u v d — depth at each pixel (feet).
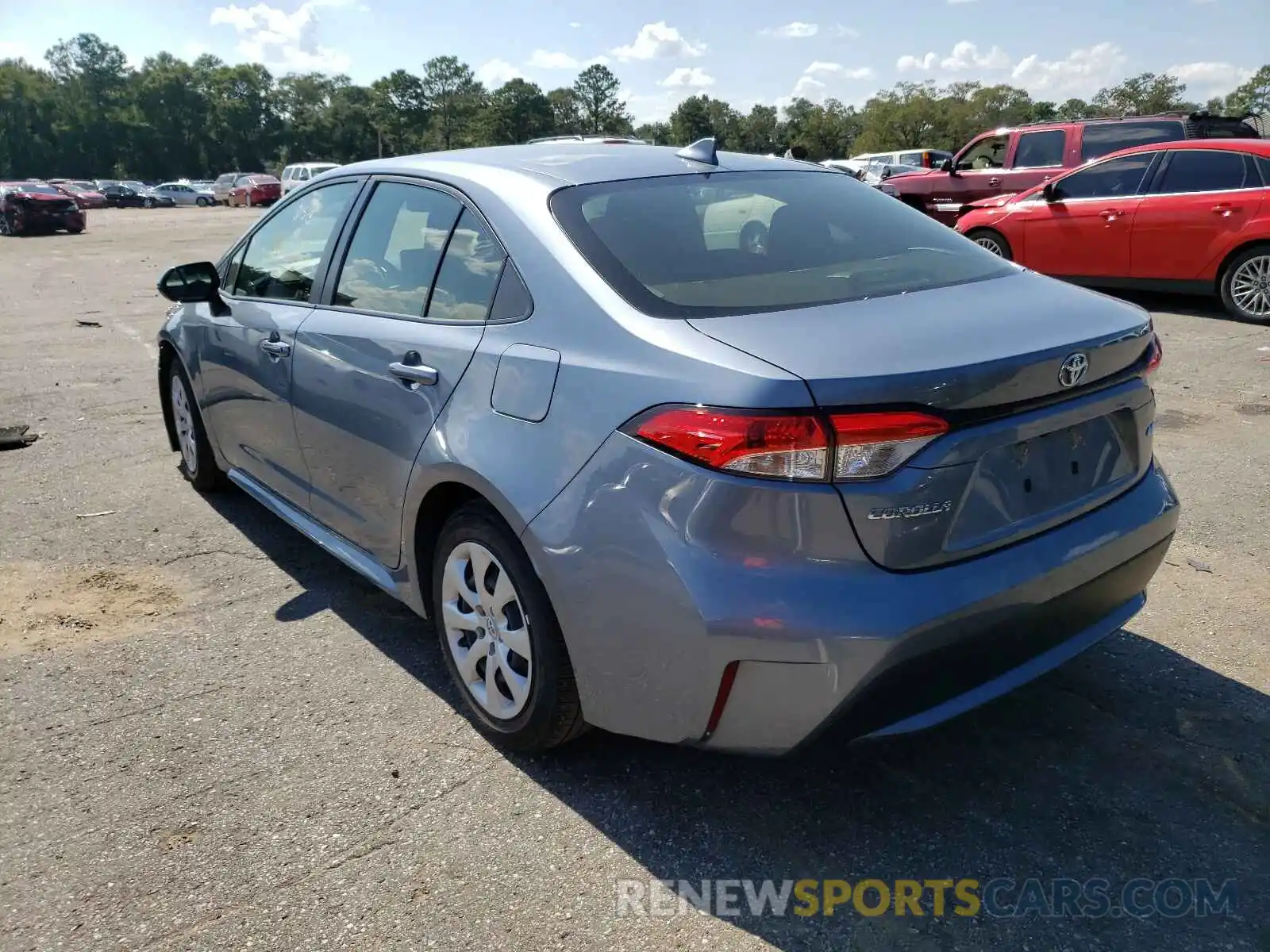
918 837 8.22
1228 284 30.14
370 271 11.17
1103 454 8.48
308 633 11.97
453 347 9.34
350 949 7.16
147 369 27.12
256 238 14.15
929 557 7.18
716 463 6.97
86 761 9.46
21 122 362.53
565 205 9.32
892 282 8.90
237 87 407.85
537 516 8.08
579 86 441.68
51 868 8.05
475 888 7.74
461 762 9.34
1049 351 7.56
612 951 7.12
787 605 6.92
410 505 9.91
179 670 11.13
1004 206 35.73
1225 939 7.11
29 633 12.01
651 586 7.36
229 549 14.51
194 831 8.45
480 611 9.34
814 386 6.80
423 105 442.09
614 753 9.44
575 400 7.98
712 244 9.14
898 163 113.60
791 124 406.62
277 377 12.37
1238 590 12.37
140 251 69.92
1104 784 8.81
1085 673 10.59
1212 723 9.64
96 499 16.62
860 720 7.25
